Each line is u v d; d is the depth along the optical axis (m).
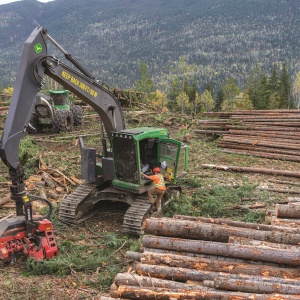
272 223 7.58
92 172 10.12
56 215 10.25
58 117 20.14
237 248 5.88
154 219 6.82
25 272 7.52
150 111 26.77
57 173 13.32
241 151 17.58
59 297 6.76
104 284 7.18
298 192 12.30
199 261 5.82
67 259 7.88
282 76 81.88
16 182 7.49
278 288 5.00
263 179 14.08
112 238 8.83
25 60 7.57
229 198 11.70
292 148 16.67
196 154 17.28
